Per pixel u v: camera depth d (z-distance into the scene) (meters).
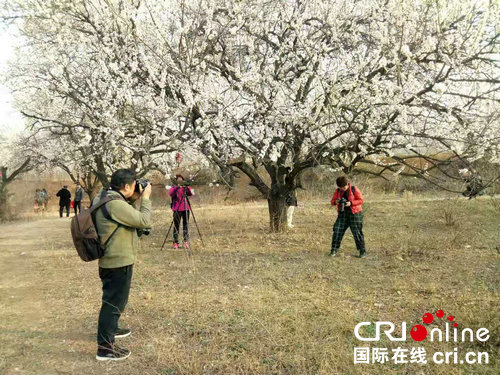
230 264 7.24
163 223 13.63
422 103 7.39
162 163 9.58
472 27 6.91
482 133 7.13
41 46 8.88
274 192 10.45
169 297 5.49
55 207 21.19
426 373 3.43
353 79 7.86
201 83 7.87
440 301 5.03
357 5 8.55
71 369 3.54
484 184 7.82
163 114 8.05
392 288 5.64
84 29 8.49
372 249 8.26
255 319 4.52
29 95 12.04
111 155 10.96
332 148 8.46
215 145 8.66
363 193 18.41
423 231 10.06
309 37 8.53
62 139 12.73
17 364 3.54
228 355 3.80
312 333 4.19
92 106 8.61
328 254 7.89
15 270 5.34
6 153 14.16
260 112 8.23
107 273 3.81
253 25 8.56
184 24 7.62
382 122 7.71
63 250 8.84
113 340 3.79
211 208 17.69
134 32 7.45
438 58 7.16
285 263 7.24
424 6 6.80
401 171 8.90
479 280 5.89
